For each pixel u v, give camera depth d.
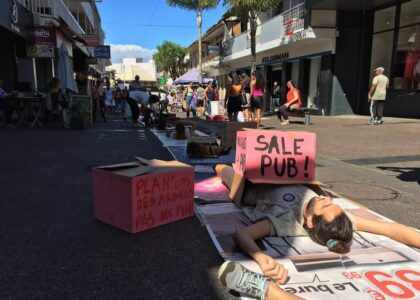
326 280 2.54
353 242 3.13
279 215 3.26
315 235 3.00
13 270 2.73
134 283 2.58
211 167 5.97
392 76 15.03
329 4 15.25
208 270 2.76
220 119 15.31
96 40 22.31
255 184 3.95
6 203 4.17
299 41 17.91
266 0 15.17
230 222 3.57
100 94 16.67
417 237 3.03
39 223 3.60
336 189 4.90
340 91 16.83
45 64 17.80
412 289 2.45
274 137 3.98
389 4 15.06
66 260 2.88
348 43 16.56
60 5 18.20
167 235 3.34
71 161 6.51
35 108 12.55
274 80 24.92
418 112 13.74
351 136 9.80
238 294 2.46
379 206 4.21
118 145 8.51
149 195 3.40
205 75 46.53
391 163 6.51
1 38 13.58
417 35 13.74
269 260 2.61
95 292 2.47
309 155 3.97
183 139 9.53
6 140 9.12
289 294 2.28
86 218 3.72
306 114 13.41
